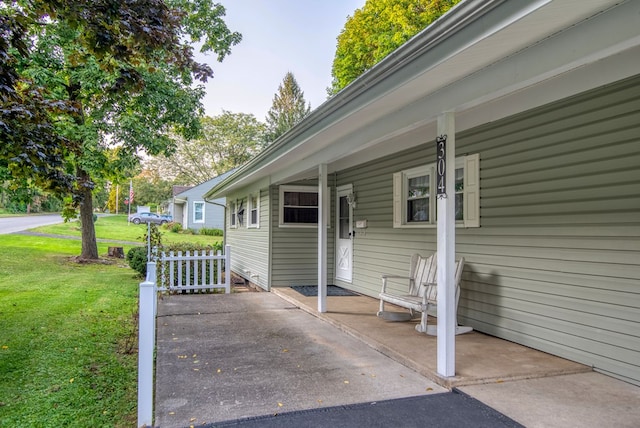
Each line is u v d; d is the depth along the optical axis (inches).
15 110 145.0
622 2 79.1
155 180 1466.5
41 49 370.0
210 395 122.5
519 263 166.7
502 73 106.4
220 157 1446.9
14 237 700.7
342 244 333.1
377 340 172.7
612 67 119.3
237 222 483.5
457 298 178.7
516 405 111.4
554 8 80.0
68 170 355.3
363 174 298.7
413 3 624.1
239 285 407.5
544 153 156.4
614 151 132.0
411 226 239.9
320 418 106.9
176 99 447.2
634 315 125.7
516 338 167.3
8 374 155.4
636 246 125.6
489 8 90.0
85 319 237.3
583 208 141.6
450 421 104.0
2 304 266.4
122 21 153.6
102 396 140.1
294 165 279.6
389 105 146.3
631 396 116.6
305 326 212.2
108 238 822.5
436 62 109.0
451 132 129.1
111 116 425.1
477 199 187.9
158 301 286.5
